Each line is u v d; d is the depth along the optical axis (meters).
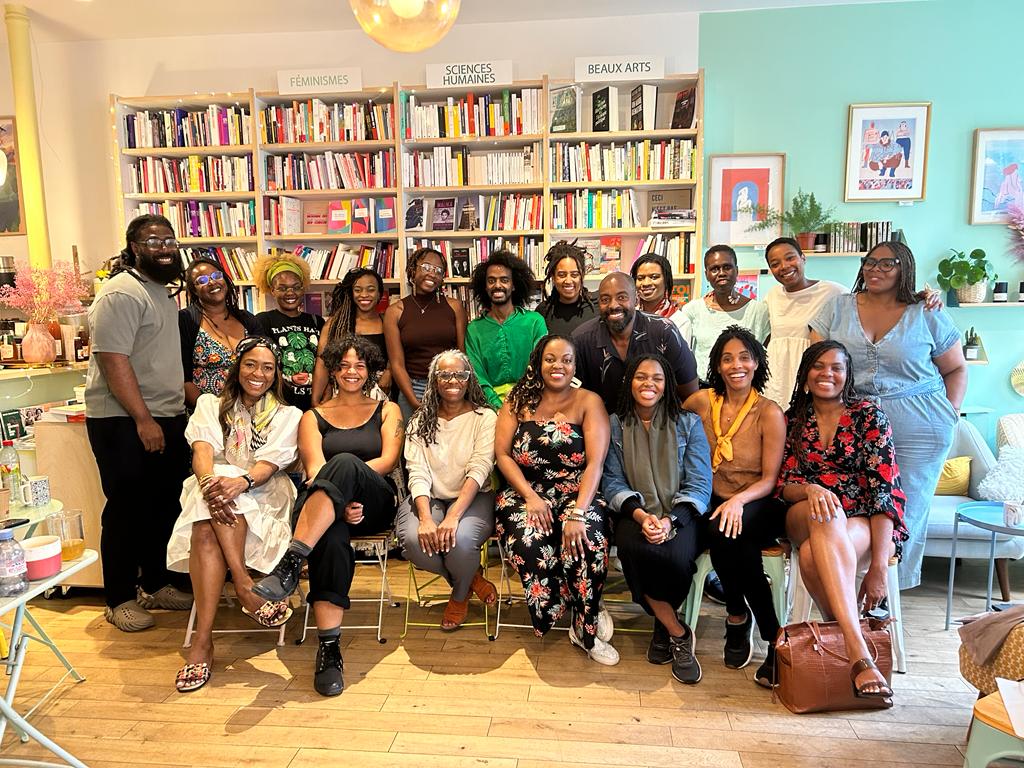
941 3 4.23
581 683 2.46
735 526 2.45
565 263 3.35
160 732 2.20
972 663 1.97
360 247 4.66
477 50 4.55
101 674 2.57
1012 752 1.52
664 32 4.41
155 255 2.83
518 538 2.61
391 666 2.60
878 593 2.36
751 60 4.39
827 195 4.45
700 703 2.32
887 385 2.77
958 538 3.11
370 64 4.62
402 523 2.76
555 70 4.51
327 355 2.90
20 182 4.94
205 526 2.54
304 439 2.83
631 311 2.85
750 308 3.44
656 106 4.36
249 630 2.91
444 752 2.08
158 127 4.60
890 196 4.38
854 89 4.35
